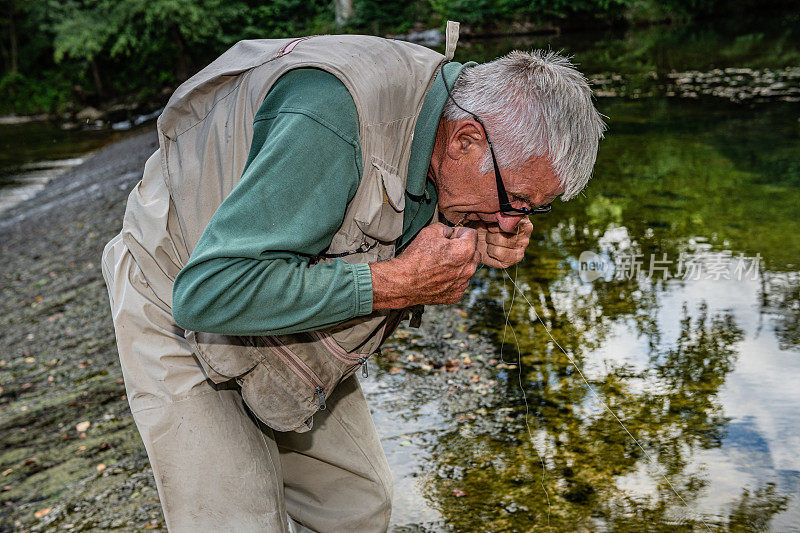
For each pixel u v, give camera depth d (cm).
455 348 388
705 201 572
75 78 2598
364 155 148
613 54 1492
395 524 266
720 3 1969
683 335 376
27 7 2738
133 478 336
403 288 148
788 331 371
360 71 149
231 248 133
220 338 162
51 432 400
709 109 915
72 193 1160
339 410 196
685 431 302
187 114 165
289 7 2245
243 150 154
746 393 324
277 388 166
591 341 378
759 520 250
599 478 279
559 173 150
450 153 156
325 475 199
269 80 150
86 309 600
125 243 172
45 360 515
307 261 146
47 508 324
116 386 444
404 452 307
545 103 146
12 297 688
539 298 430
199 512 170
